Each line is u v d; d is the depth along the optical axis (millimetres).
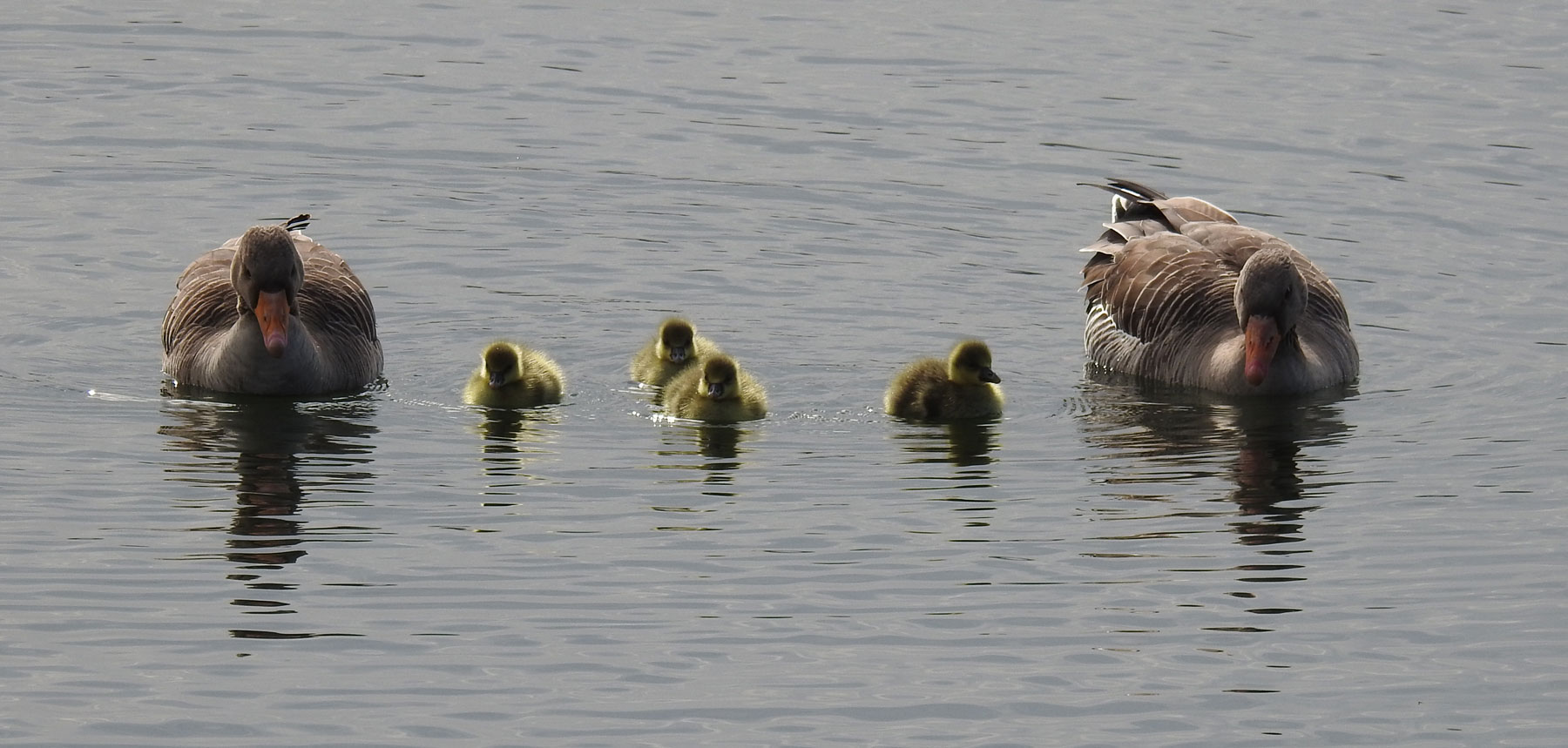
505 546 15086
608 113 26344
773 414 18406
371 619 13852
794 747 12328
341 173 24344
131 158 24547
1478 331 20578
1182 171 24562
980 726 12609
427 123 25891
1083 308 21406
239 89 26906
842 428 18062
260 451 17016
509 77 27562
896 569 14820
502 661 13312
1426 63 28328
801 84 27438
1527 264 22109
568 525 15531
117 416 17812
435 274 21719
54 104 26109
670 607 14141
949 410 18297
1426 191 24000
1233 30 29938
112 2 30250
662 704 12797
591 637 13688
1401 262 22188
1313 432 18094
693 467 16906
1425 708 12922
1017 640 13750
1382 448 17609
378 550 14961
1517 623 14125
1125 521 15828
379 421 17953
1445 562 15141
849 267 22094
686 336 18953
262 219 23078
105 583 14289
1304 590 14633
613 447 17453
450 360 19641
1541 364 19750
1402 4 31078
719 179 24344
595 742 12344
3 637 13477
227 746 12219
